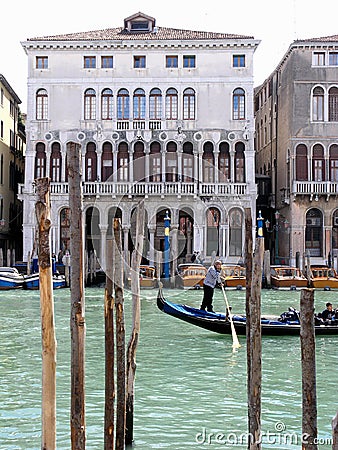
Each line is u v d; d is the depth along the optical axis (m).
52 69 38.91
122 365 7.50
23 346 15.82
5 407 10.29
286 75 40.31
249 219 8.09
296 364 13.57
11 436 8.95
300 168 38.78
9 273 32.75
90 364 13.46
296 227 38.38
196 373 12.72
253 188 38.16
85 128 38.72
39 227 6.02
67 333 17.59
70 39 38.50
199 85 38.78
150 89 38.81
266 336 16.42
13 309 24.23
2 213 43.31
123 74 38.88
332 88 38.66
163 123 38.66
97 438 8.81
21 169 50.75
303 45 38.41
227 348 15.39
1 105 42.69
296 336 16.38
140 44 38.50
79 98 38.88
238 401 10.64
